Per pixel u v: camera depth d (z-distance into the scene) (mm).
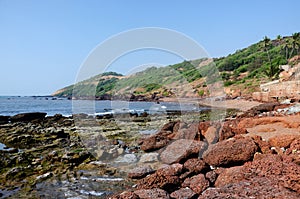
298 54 72188
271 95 36125
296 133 10766
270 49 89875
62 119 23422
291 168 5793
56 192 6973
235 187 5676
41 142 12938
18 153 10625
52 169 8781
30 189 7168
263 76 63875
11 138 13383
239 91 54281
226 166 7742
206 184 6395
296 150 7602
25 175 8219
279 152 8094
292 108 19203
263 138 10172
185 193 5965
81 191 7027
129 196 5504
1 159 9547
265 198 5078
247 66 80938
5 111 43562
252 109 21484
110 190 7070
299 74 38781
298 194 5211
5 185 7438
